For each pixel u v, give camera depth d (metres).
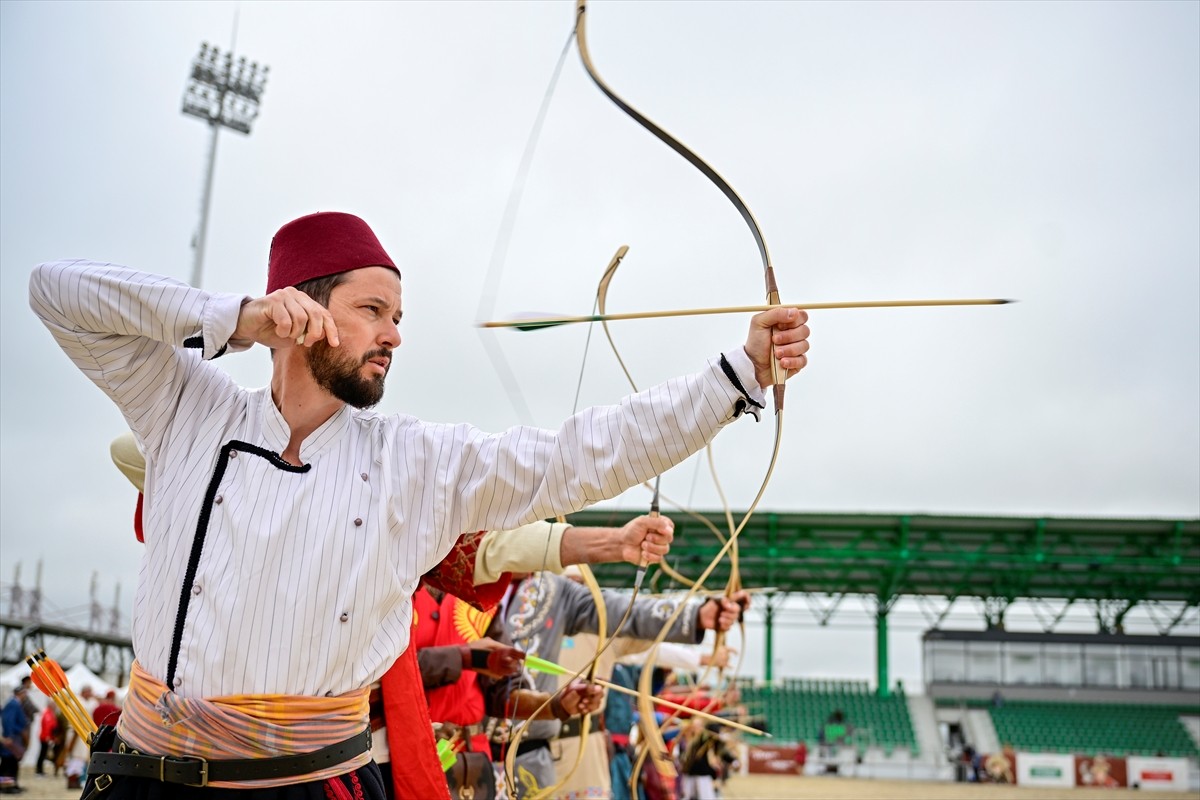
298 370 2.21
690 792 10.48
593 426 2.19
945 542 29.56
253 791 2.02
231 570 2.06
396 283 2.28
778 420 2.08
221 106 22.27
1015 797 23.86
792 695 35.41
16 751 15.00
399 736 3.04
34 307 2.12
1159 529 28.48
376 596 2.13
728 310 2.05
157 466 2.21
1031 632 35.62
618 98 2.36
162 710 2.04
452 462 2.26
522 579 4.67
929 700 35.12
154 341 2.20
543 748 4.58
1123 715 34.25
